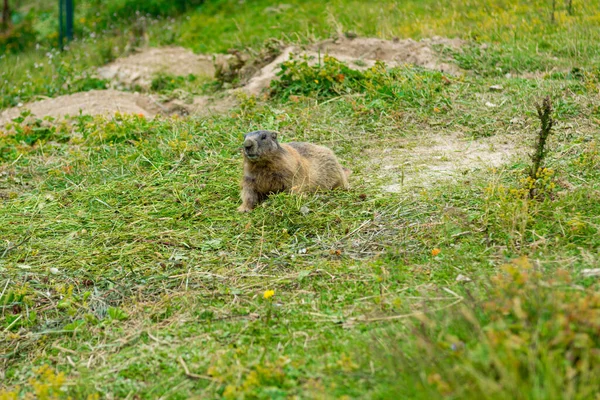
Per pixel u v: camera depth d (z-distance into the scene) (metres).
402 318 7.58
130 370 7.44
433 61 19.78
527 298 6.64
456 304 7.46
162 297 9.02
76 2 32.59
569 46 19.66
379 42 21.00
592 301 6.24
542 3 23.72
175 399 6.80
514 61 19.23
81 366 7.70
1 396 6.79
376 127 15.27
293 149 11.82
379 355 6.73
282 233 10.49
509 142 13.87
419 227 10.09
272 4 27.72
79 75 23.05
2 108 21.08
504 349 5.76
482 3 24.41
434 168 12.76
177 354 7.62
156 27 27.80
